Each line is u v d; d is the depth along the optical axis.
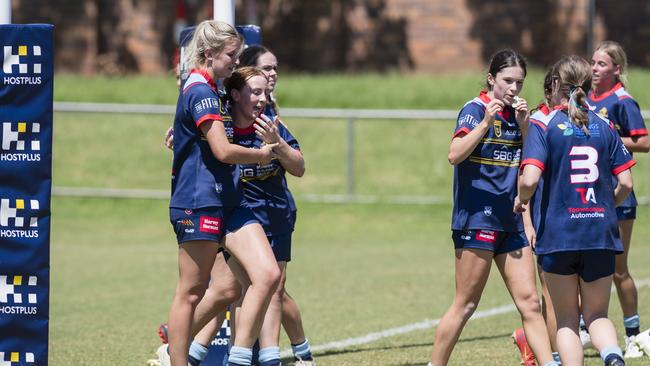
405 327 31.89
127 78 80.12
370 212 59.56
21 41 22.41
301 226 57.78
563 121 21.33
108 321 33.22
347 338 30.20
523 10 79.69
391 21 81.94
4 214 22.69
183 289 21.33
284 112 59.84
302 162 22.69
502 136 21.77
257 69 22.47
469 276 22.09
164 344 25.52
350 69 83.00
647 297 36.06
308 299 37.31
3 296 22.81
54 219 60.34
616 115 27.28
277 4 83.94
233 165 21.28
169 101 70.81
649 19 78.25
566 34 79.00
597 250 21.02
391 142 65.12
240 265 21.69
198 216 20.81
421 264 45.69
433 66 81.31
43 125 22.52
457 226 22.11
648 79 71.50
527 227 22.84
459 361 26.44
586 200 21.06
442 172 62.72
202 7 83.81
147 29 84.94
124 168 64.44
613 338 20.88
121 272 44.00
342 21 83.00
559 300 21.44
